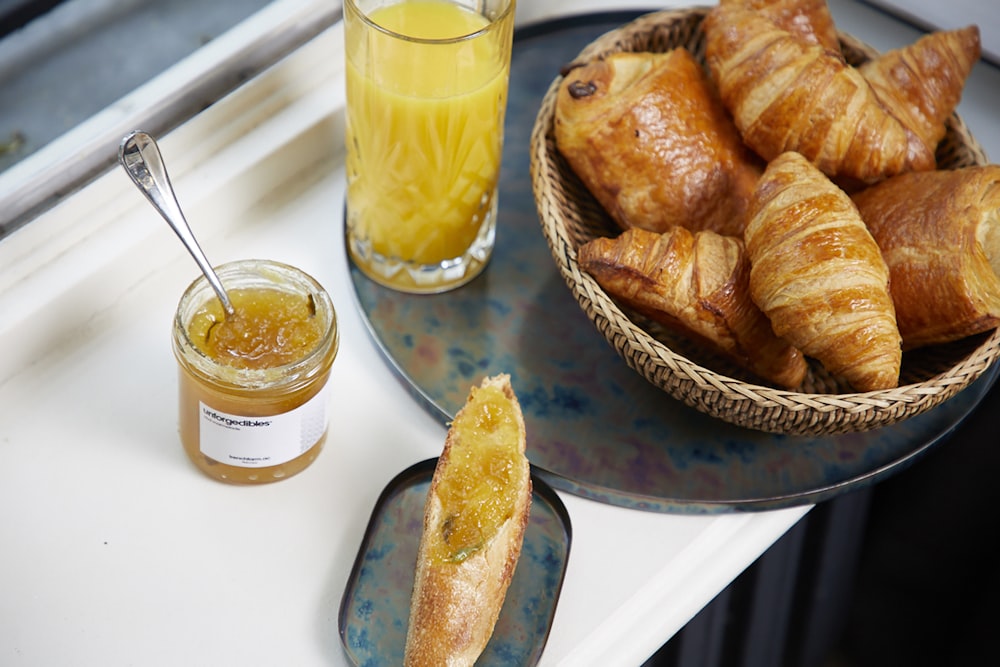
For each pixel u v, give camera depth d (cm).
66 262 73
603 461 71
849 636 101
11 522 67
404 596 65
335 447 71
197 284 66
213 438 67
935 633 95
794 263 67
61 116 77
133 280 76
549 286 80
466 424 66
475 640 61
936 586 92
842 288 66
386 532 67
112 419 71
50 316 72
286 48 82
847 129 73
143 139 65
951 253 69
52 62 77
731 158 75
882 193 73
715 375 66
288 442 67
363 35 69
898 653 98
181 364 65
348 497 70
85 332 74
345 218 80
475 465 65
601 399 74
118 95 78
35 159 73
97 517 67
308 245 80
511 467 64
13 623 64
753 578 80
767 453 73
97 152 75
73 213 73
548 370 75
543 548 68
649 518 70
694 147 74
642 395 75
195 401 66
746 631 84
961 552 90
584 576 68
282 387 65
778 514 71
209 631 64
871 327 66
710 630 81
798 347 68
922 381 72
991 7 90
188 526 68
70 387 72
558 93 77
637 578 68
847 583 91
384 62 69
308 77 83
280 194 82
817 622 91
